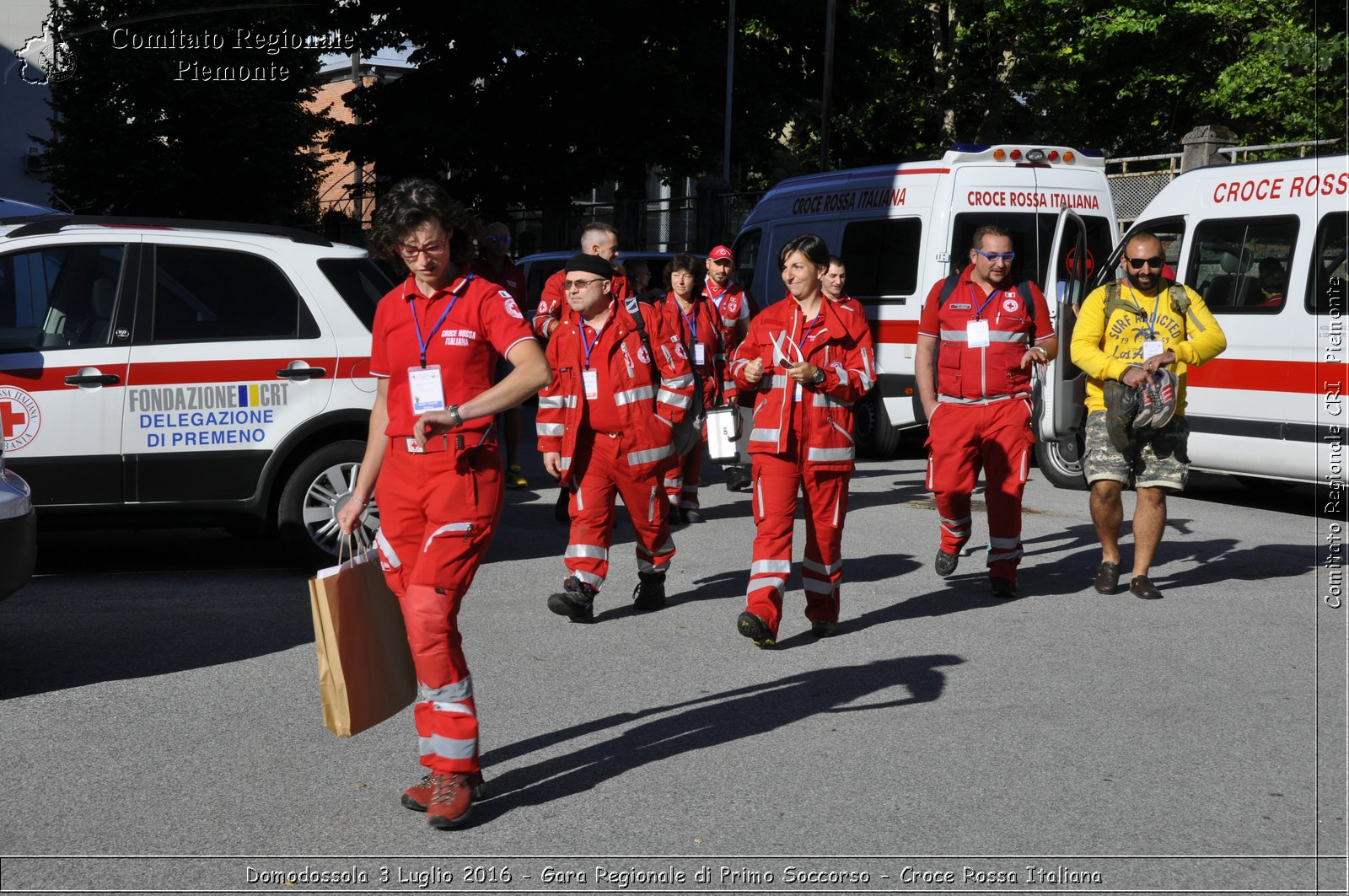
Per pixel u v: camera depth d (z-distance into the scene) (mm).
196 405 7367
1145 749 4875
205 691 5559
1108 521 7406
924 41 40219
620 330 6668
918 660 6062
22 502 5648
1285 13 27297
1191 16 31906
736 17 31375
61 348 7191
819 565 6418
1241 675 5836
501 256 10586
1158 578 7848
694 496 9711
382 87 32312
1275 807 4340
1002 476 7262
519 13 28828
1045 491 11234
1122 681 5742
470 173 32062
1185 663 6020
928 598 7340
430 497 4133
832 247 13836
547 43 28594
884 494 11070
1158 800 4391
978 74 40000
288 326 7602
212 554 8484
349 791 4465
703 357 9648
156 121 31891
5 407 7055
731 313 9930
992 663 6012
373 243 4141
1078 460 11250
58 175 32281
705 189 28641
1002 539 7289
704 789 4473
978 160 12578
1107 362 7121
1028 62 37500
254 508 7523
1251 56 27766
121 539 9023
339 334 7676
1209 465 10352
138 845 4027
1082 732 5070
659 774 4613
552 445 6660
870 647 6301
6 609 6949
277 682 5688
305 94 33719
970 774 4621
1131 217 20828
